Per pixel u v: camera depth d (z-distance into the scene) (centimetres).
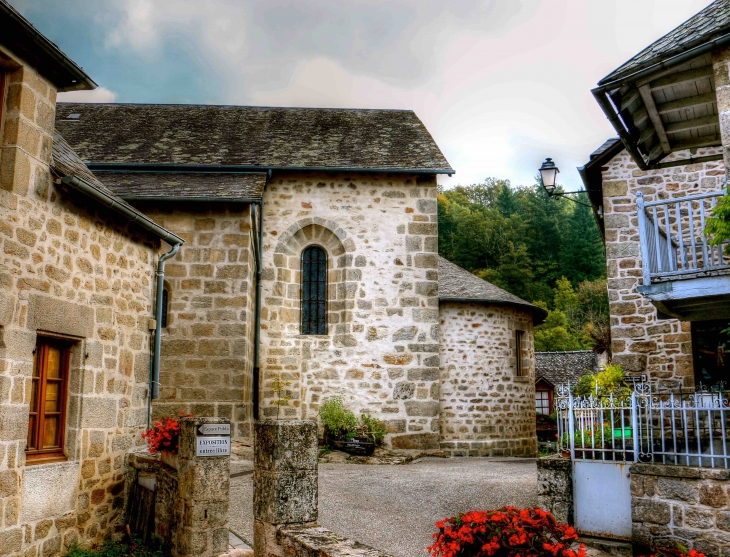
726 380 1187
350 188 1614
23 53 657
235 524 779
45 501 668
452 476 1130
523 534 428
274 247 1577
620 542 699
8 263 624
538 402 2927
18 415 632
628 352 1255
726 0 764
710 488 644
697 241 1221
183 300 1357
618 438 756
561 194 1388
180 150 1620
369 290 1584
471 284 1798
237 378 1340
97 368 771
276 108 1922
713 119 824
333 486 1022
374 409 1547
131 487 820
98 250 780
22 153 649
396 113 1916
